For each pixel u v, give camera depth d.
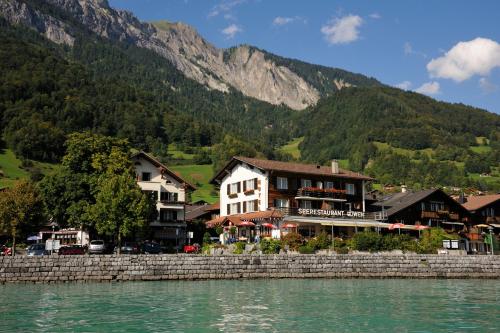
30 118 187.25
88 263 54.31
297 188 85.38
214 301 39.84
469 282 59.81
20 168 156.00
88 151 77.75
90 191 72.81
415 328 29.75
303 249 64.81
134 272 55.34
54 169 164.62
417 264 63.91
